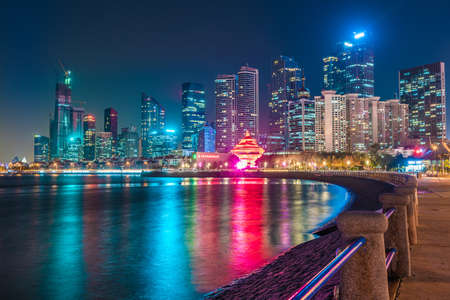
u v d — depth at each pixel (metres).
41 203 68.81
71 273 18.58
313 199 65.00
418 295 5.72
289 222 35.38
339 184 118.25
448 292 5.85
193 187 122.06
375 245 3.46
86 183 184.25
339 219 3.54
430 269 7.23
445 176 85.06
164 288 15.43
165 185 144.75
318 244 19.44
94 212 51.00
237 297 12.77
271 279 14.06
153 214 46.44
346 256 3.02
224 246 23.86
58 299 14.88
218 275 16.86
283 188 105.19
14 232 33.47
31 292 15.77
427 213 16.84
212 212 46.84
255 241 25.36
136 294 14.93
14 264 20.77
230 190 99.62
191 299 13.82
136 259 21.09
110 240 27.95
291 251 19.94
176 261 20.14
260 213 44.22
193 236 28.34
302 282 12.44
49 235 31.36
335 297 4.21
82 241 27.92
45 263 20.91
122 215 46.44
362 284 3.45
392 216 6.67
